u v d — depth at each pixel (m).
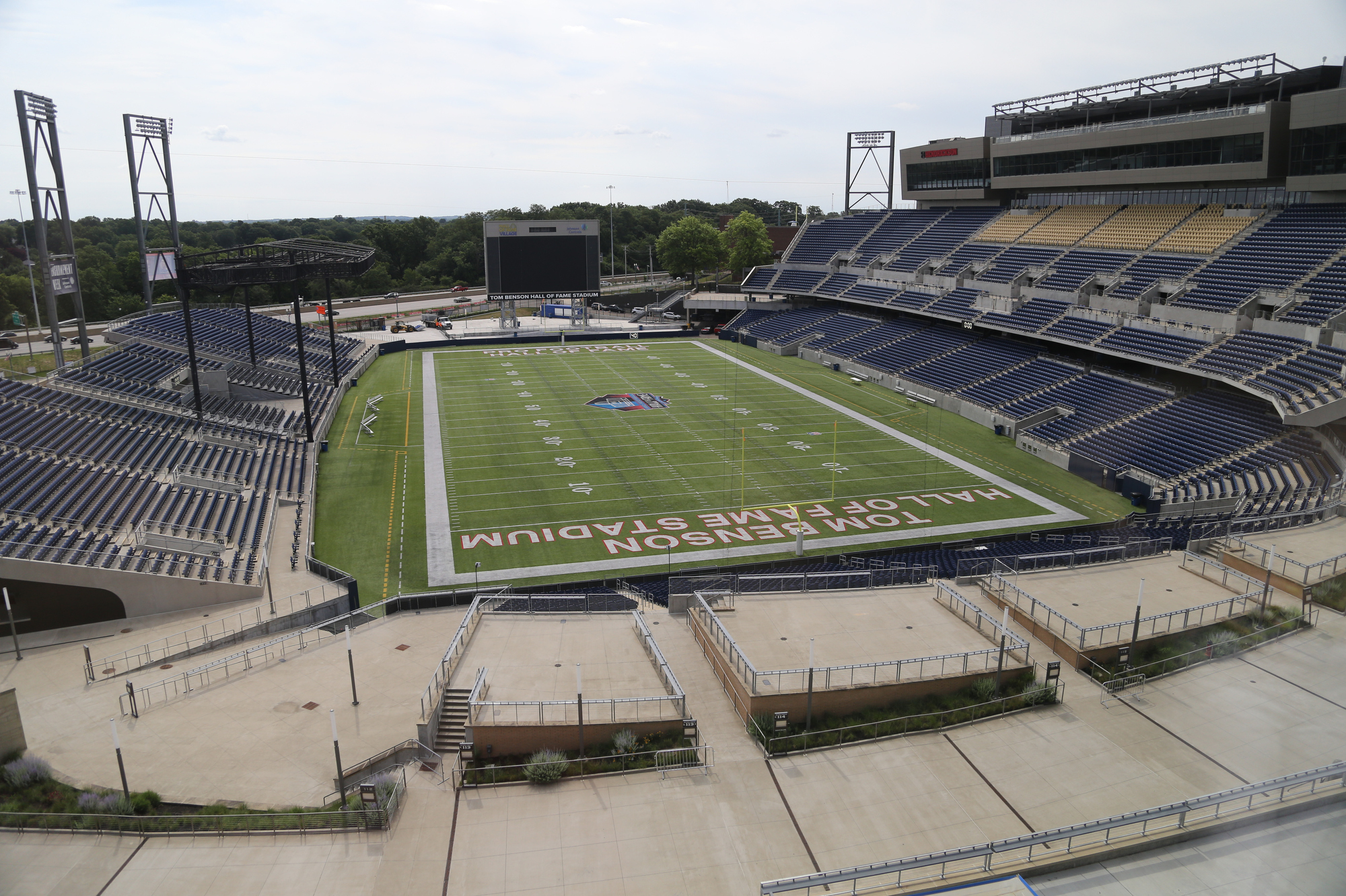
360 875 18.39
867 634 27.97
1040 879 17.67
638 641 28.92
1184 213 64.31
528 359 89.81
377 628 31.42
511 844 19.36
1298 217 55.03
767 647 26.97
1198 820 19.06
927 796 20.83
